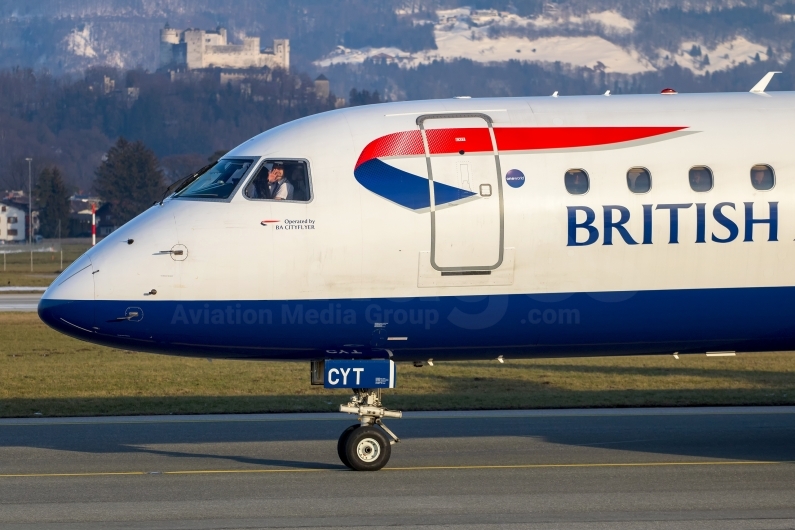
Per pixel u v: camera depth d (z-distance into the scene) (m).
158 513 48.00
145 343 56.03
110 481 54.53
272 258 55.19
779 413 74.75
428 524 45.88
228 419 73.75
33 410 77.69
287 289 55.41
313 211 55.50
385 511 48.09
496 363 106.25
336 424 71.50
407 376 96.50
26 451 62.72
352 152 56.53
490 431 68.44
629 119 57.97
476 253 55.72
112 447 63.84
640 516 47.06
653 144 57.38
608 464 58.09
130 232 56.25
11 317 157.00
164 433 68.44
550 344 57.84
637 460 59.12
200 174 58.00
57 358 112.19
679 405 78.44
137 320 55.06
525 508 48.50
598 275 56.44
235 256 55.12
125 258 55.28
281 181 56.28
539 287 56.31
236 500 50.28
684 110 58.72
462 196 55.66
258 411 77.00
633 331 57.56
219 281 55.12
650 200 56.44
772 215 56.88
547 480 54.19
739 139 57.78
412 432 68.31
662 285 56.88
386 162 56.19
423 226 55.47
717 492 51.53
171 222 55.88
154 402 80.75
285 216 55.47
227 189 56.41
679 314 57.25
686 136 57.69
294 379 94.19
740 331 58.16
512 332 56.84
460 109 58.12
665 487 52.56
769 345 59.59
